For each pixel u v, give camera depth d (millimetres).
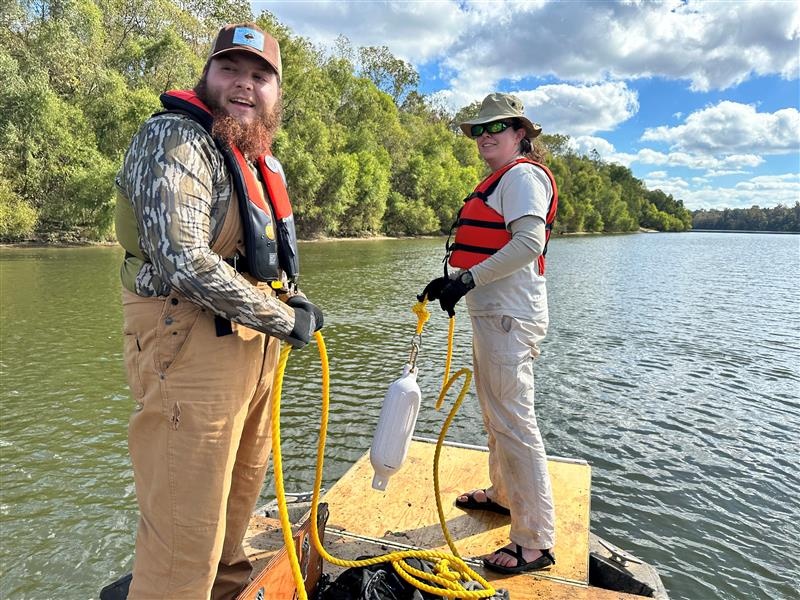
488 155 2729
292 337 1704
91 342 10750
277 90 1841
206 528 1735
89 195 28438
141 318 1681
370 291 18516
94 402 7793
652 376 10148
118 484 5719
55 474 5875
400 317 14336
